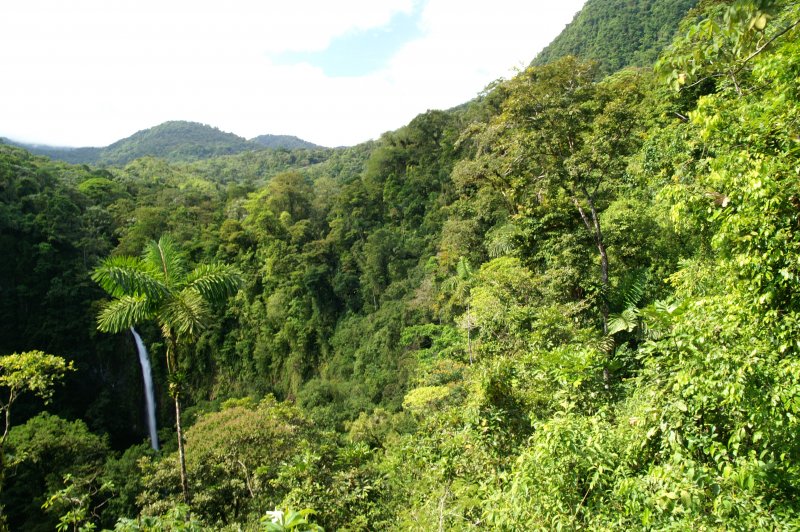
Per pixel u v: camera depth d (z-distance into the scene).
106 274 9.09
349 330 38.34
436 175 46.25
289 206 51.28
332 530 9.19
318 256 43.56
